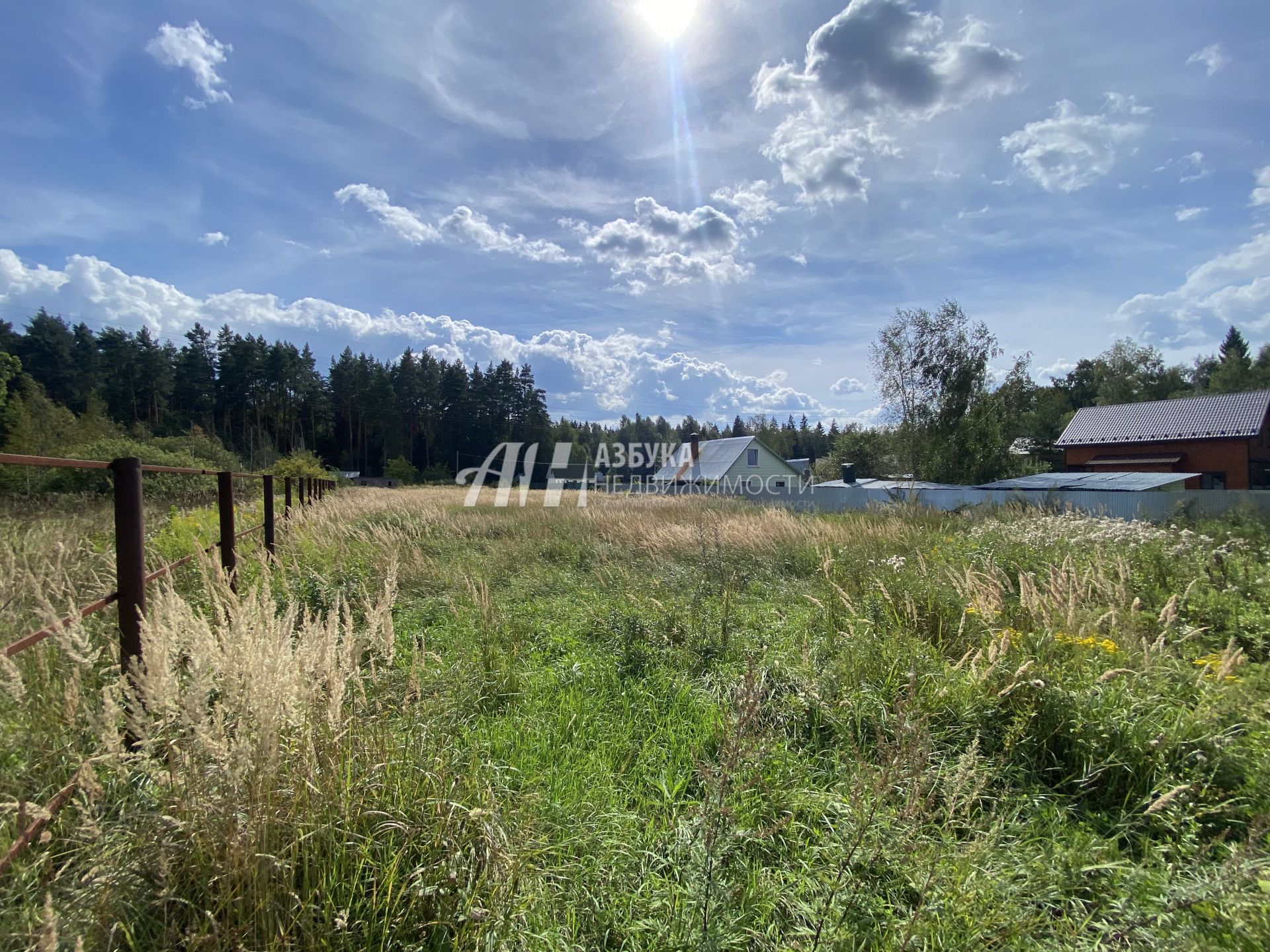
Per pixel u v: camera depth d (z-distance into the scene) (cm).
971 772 198
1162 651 327
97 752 171
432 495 2273
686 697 337
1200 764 242
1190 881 183
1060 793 251
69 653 172
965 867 188
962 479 2772
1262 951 153
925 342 2825
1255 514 1177
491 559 800
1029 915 178
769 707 298
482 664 367
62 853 158
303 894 159
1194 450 2469
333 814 175
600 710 327
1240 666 321
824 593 527
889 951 164
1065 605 391
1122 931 167
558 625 487
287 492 829
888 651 349
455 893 170
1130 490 1662
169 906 150
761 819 227
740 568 734
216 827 151
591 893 189
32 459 162
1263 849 180
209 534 630
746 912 181
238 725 158
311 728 180
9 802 151
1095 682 290
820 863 206
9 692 157
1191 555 598
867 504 1633
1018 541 741
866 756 272
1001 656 309
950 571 486
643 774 264
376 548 714
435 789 196
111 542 473
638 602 524
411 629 458
